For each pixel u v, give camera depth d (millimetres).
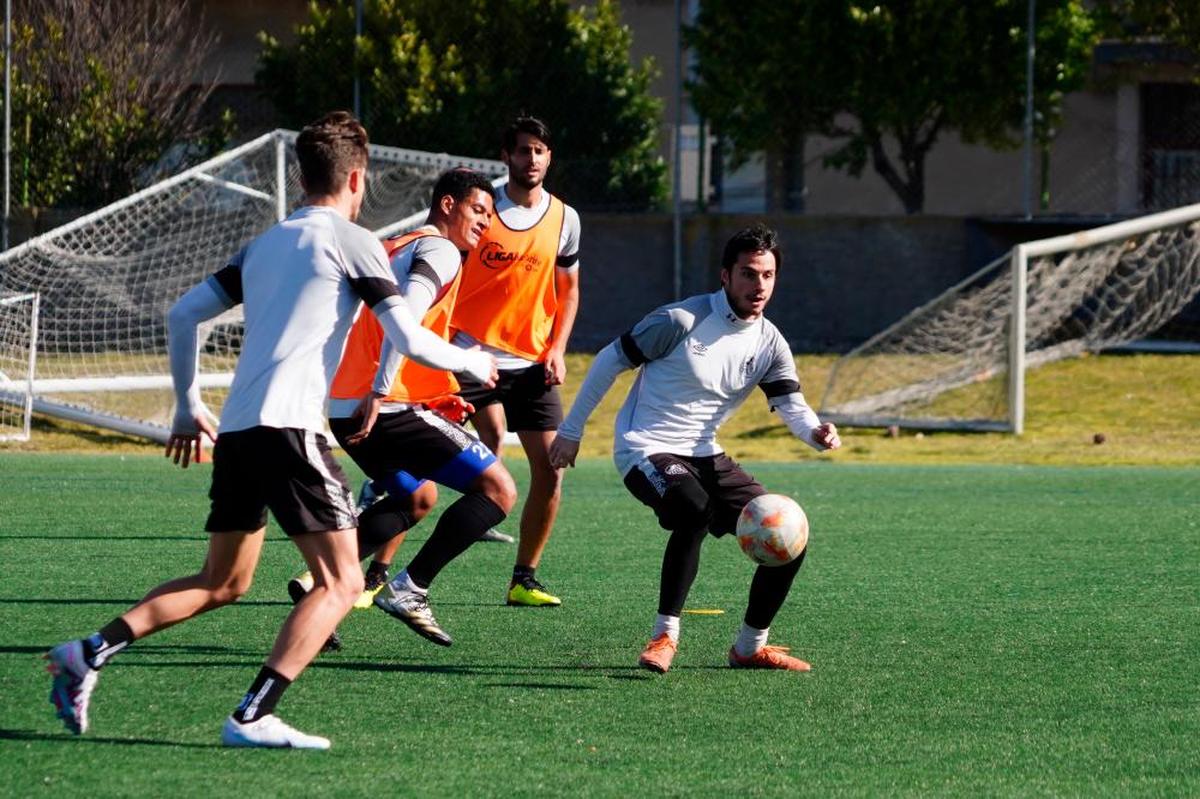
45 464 43344
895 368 59719
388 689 17969
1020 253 52750
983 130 67750
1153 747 15766
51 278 54531
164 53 71125
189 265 59656
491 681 18469
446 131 66062
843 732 16250
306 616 15078
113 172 67438
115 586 24469
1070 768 14961
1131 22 70000
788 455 49406
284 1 76062
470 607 23469
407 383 20328
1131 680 18797
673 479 18672
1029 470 45125
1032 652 20375
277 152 55969
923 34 64750
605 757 15164
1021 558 28625
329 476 15062
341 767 14641
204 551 28141
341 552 15180
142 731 15805
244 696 15891
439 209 20828
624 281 66500
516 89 67000
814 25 64812
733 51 65688
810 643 20953
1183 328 63750
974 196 75750
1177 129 73250
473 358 15836
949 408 55844
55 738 15508
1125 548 29922
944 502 37250
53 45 67500
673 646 18812
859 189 76500
